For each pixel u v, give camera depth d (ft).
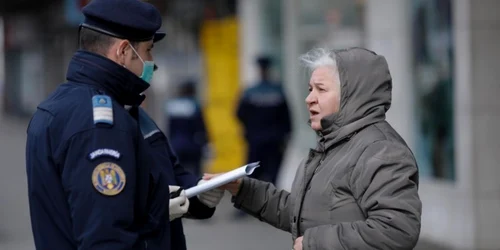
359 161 25.12
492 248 58.70
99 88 24.49
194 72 125.08
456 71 59.98
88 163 22.79
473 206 58.65
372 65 25.95
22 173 138.10
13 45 277.85
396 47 68.44
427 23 64.49
